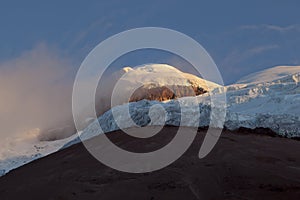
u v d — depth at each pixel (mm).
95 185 18141
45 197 18047
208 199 15641
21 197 18875
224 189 16594
